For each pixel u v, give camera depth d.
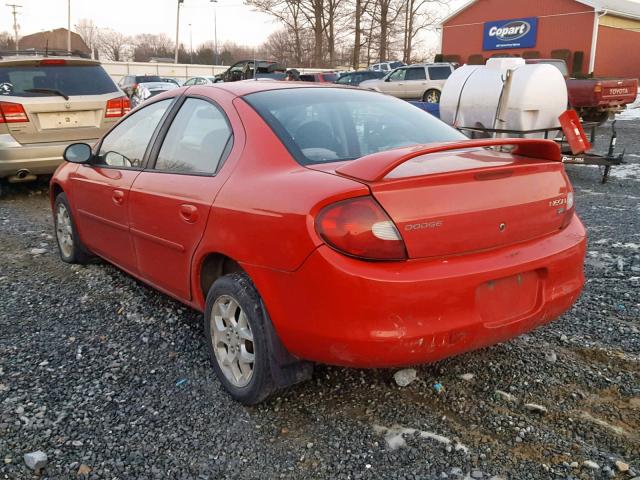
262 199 2.79
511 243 2.80
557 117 8.59
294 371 2.90
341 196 2.49
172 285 3.63
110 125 8.24
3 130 7.55
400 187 2.51
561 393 3.12
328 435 2.80
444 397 3.09
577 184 9.28
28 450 2.70
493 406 3.01
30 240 6.20
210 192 3.14
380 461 2.61
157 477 2.54
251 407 3.04
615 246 5.67
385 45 46.88
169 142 3.78
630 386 3.18
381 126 3.44
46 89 7.75
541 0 35.62
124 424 2.90
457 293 2.56
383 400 3.08
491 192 2.72
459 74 9.05
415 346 2.51
